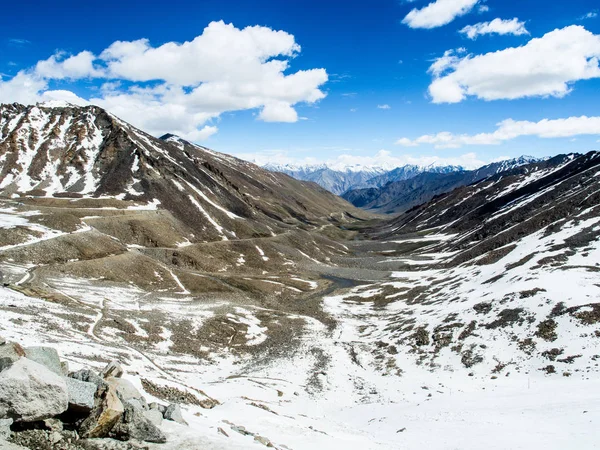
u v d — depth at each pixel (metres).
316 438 23.67
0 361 11.91
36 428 11.22
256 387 43.84
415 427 29.39
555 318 49.94
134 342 52.06
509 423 26.69
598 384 34.19
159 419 14.85
